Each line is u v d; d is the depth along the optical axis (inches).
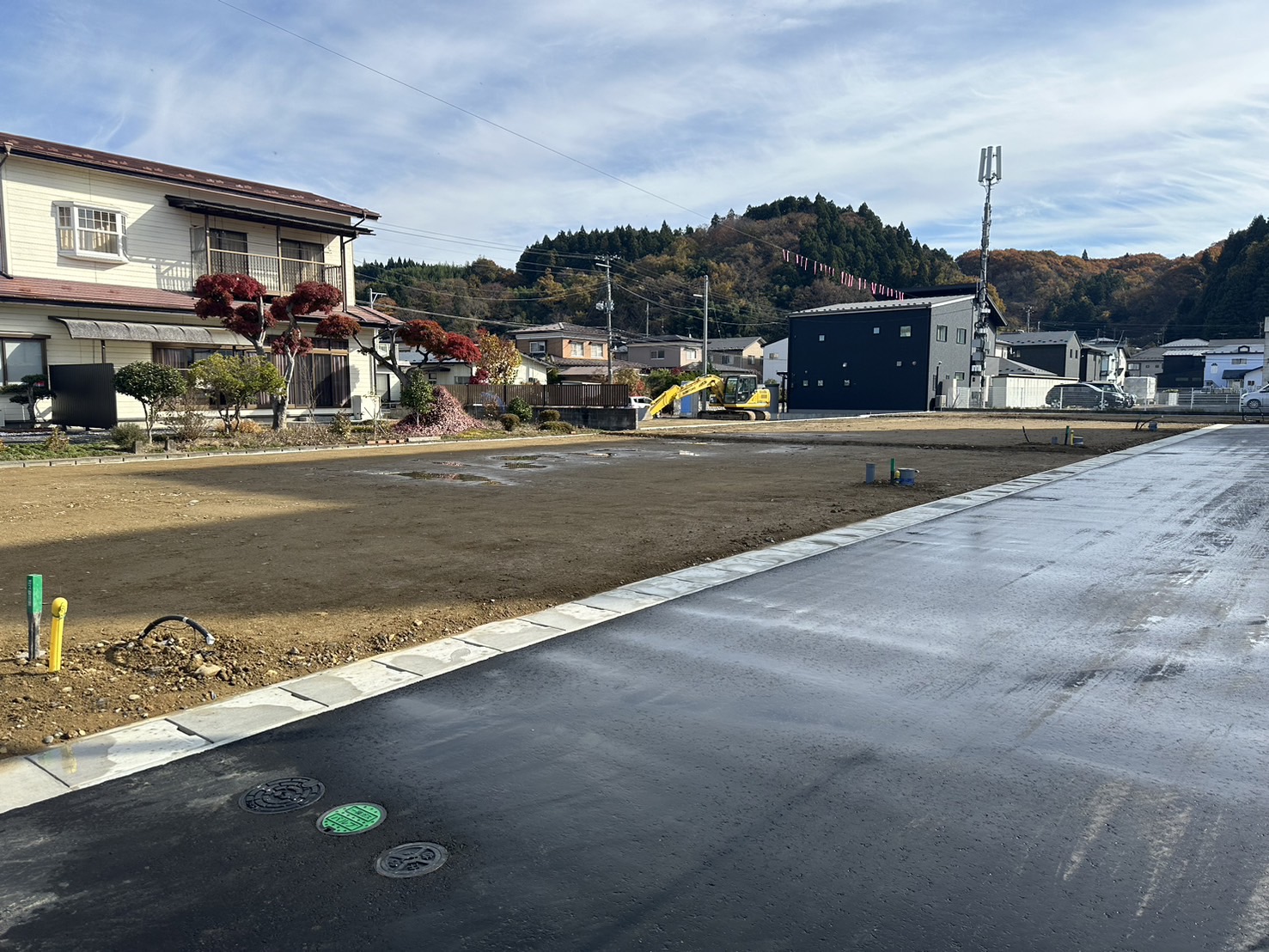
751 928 106.4
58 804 139.6
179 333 858.8
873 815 133.7
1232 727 165.5
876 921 107.4
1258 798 137.5
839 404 2079.2
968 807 135.9
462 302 3233.3
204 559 316.8
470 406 1177.4
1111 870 118.0
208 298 793.6
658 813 135.2
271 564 309.6
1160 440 906.7
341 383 1032.2
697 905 111.3
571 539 362.6
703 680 195.6
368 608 253.3
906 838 127.0
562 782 146.3
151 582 282.7
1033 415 1605.6
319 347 1012.5
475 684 193.9
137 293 860.6
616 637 228.5
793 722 171.0
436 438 909.8
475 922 108.3
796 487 535.8
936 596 268.1
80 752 159.0
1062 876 116.5
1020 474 601.6
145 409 735.7
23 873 120.1
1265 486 519.8
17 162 794.2
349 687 192.7
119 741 163.5
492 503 466.0
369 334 1063.6
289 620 240.4
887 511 439.2
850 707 178.1
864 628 234.7
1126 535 366.3
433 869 120.3
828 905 110.9
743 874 118.1
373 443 832.3
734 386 1528.1
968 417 1578.5
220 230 951.0
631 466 674.2
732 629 235.0
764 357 2817.4
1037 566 309.6
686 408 1579.7
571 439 983.0
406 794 142.3
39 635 213.5
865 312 2018.9
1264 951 100.7
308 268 1025.5
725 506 455.5
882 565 313.1
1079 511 434.9
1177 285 3981.3
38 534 362.6
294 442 784.9
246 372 773.9
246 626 234.5
